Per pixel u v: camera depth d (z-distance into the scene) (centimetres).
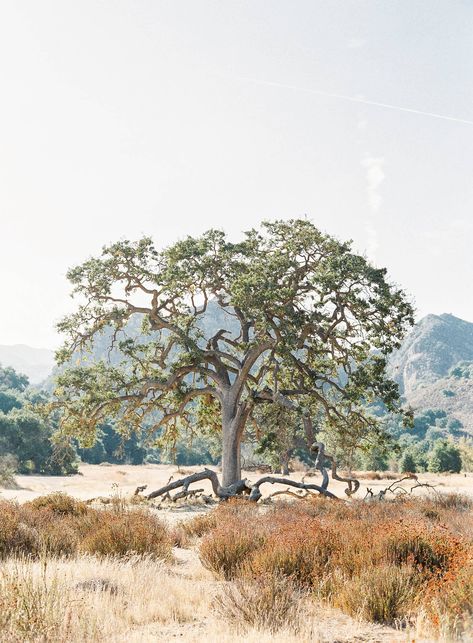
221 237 3484
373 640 654
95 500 2791
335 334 3447
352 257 3244
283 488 4025
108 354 3684
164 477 6262
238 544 1045
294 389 3572
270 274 3281
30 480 5562
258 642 609
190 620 730
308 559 937
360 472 7162
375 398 3394
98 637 593
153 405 3634
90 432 3559
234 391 3478
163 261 3516
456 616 637
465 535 1279
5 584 663
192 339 3444
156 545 1198
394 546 959
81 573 905
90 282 3456
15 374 16688
